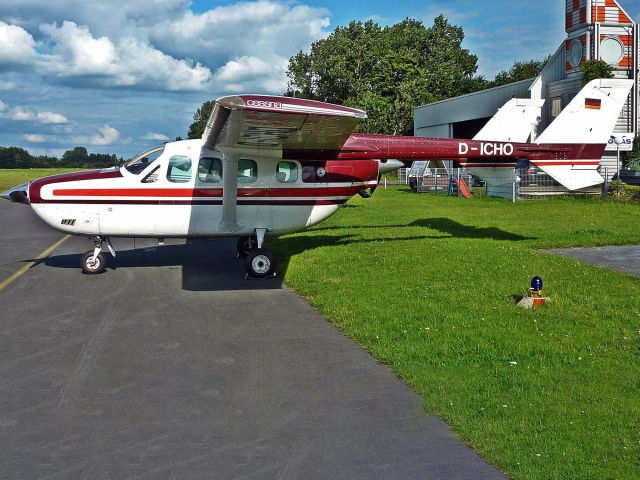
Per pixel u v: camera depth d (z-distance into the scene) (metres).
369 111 59.12
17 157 102.06
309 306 8.88
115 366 6.44
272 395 5.60
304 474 4.21
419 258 11.72
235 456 4.47
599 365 6.08
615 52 30.03
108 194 11.05
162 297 9.56
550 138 13.84
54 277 11.15
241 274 11.38
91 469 4.30
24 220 21.56
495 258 11.62
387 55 65.50
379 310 8.16
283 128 9.36
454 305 8.36
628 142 28.39
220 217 11.45
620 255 12.30
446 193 31.73
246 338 7.37
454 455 4.44
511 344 6.70
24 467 4.33
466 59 81.25
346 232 16.12
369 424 4.97
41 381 6.03
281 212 11.66
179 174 11.24
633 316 7.75
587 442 4.50
